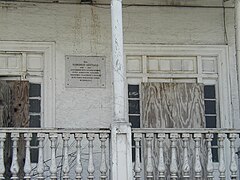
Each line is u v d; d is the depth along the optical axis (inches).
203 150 420.5
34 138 440.8
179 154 431.5
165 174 422.9
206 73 474.9
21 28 460.4
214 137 430.9
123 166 369.4
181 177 419.5
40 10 464.4
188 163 408.5
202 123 464.8
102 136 379.9
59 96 455.8
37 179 385.4
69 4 468.1
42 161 376.5
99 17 470.9
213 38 478.6
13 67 457.1
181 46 473.1
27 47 457.7
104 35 469.4
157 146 428.1
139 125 463.8
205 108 473.4
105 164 378.3
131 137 383.6
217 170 444.5
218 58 476.4
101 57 466.0
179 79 474.6
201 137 397.7
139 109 465.4
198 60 475.5
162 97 464.8
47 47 460.4
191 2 480.7
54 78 457.1
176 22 477.1
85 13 469.4
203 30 478.6
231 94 471.8
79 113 456.4
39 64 461.4
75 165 419.5
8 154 415.5
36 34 461.4
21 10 462.6
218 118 471.8
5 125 442.0
